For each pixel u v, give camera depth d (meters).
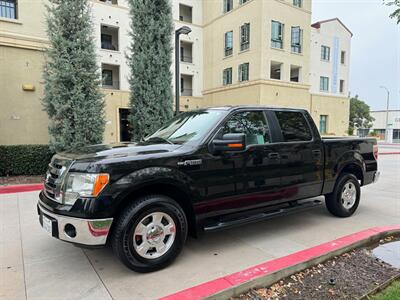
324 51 26.30
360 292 2.60
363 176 5.14
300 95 21.75
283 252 3.56
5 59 10.55
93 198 2.71
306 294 2.59
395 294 2.54
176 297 2.47
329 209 4.98
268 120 4.03
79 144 8.77
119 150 3.16
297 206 4.30
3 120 10.66
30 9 10.91
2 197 6.44
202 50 24.94
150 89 10.39
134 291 2.70
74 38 8.87
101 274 3.01
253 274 2.81
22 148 8.84
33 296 2.61
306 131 4.38
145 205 2.95
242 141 3.26
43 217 3.09
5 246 3.73
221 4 22.70
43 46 10.60
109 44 21.08
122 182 2.81
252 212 3.82
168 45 10.76
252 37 20.02
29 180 8.05
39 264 3.23
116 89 20.81
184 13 24.84
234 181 3.54
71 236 2.78
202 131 3.52
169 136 3.90
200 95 25.08
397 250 3.58
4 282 2.84
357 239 3.70
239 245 3.79
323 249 3.40
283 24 20.38
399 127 51.03
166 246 3.14
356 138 5.04
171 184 3.10
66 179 2.87
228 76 22.44
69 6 8.77
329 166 4.55
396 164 13.83
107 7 19.73
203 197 3.32
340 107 27.52
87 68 9.06
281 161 3.96
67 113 8.80
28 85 10.95
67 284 2.81
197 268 3.14
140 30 10.38
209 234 4.21
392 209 5.58
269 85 19.97
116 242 2.86
